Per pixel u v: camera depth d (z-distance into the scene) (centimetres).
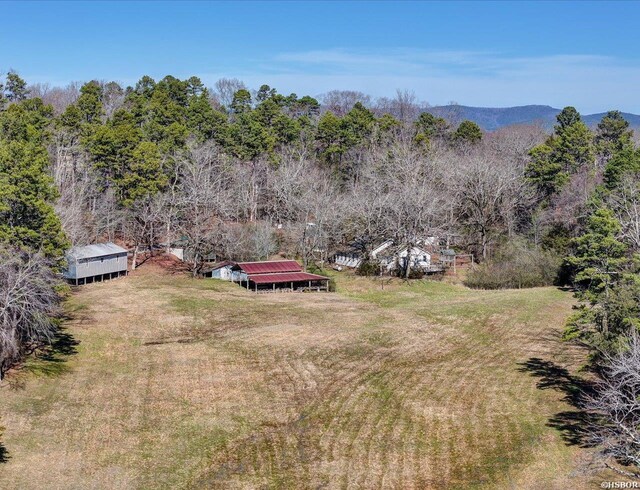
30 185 4859
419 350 5503
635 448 3384
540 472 3422
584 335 4309
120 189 8738
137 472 3422
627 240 5659
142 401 4309
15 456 3475
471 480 3375
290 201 9331
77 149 8756
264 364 5094
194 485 3331
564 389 4572
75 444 3669
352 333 5928
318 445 3784
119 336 5650
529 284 8081
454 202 9156
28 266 4431
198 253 8269
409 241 8319
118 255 8012
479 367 5084
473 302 7106
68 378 4619
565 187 9306
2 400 4131
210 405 4294
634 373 3161
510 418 4106
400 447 3756
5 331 4338
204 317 6366
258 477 3419
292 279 7631
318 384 4700
